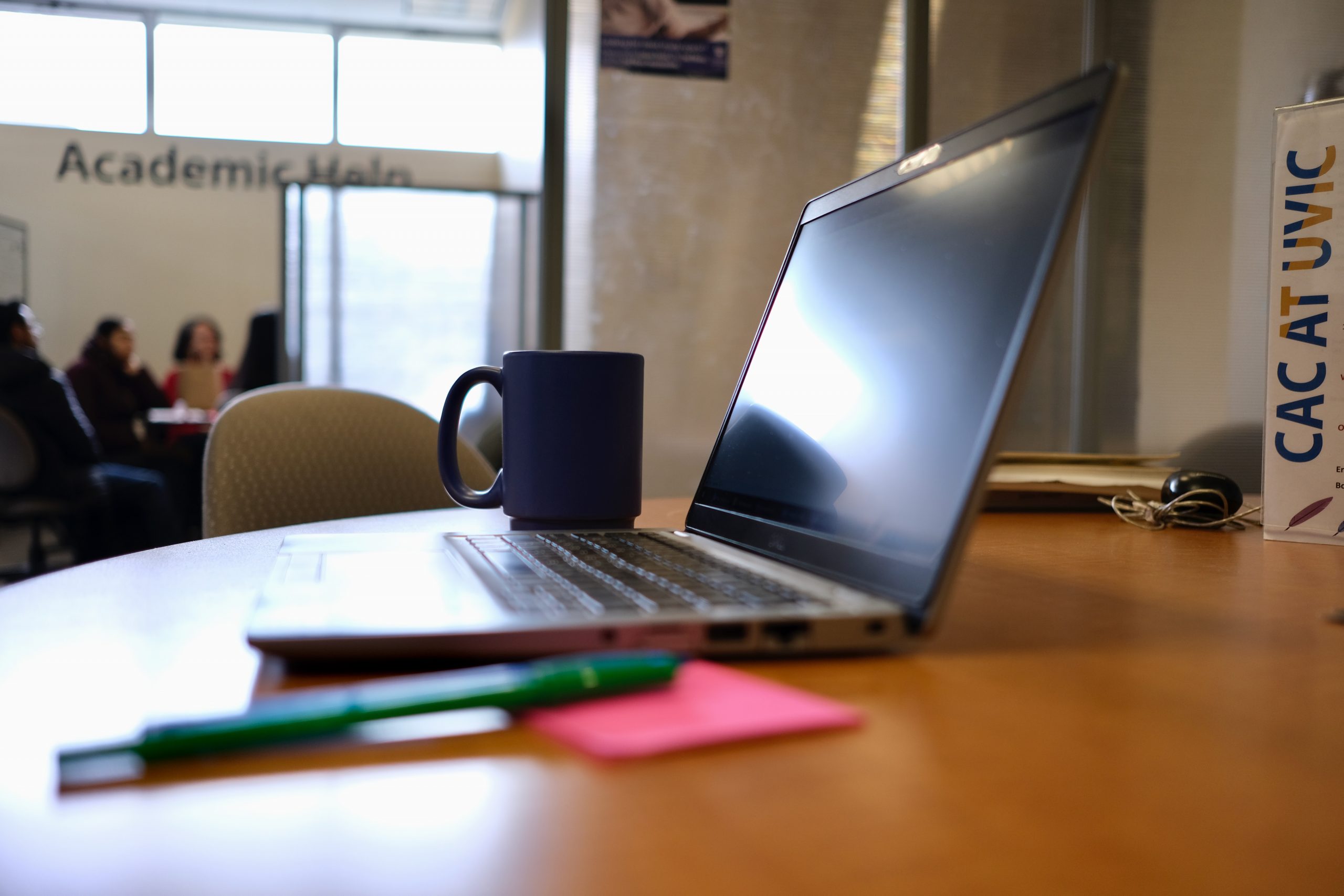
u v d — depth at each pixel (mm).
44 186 7645
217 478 1074
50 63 7609
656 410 2725
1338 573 656
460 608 412
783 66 2732
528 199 4746
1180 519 903
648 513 1007
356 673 383
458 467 799
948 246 490
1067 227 405
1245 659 426
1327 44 2482
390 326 4625
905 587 424
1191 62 2643
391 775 281
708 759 296
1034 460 1086
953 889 218
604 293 2686
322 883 217
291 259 4527
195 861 227
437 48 7969
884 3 2773
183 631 453
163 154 7789
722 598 434
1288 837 247
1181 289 2676
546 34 2633
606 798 265
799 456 578
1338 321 766
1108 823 254
